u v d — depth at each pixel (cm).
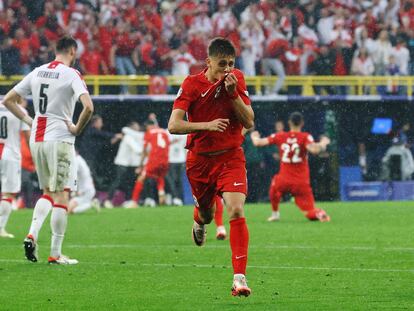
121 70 6556
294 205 5697
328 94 6794
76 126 2525
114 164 6078
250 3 6881
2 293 2041
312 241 3281
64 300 1941
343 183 6462
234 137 1950
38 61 6350
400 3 7212
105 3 6588
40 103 2538
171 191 6141
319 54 6888
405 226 3997
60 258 2578
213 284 2180
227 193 1902
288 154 4297
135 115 6312
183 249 2998
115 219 4469
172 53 6662
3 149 3366
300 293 2028
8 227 3962
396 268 2472
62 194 2555
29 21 6394
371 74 7012
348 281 2217
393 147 6581
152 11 6681
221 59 1909
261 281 2223
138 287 2133
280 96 6494
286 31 6875
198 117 1958
